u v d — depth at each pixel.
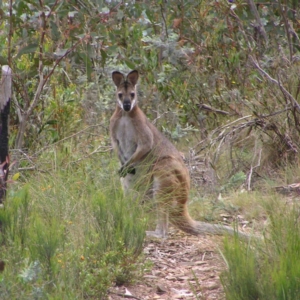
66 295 6.37
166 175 10.29
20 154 11.05
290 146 12.76
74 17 11.30
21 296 6.12
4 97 7.95
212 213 10.27
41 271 6.56
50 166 10.91
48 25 10.98
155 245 9.23
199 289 7.44
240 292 6.41
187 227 9.70
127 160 11.59
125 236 7.98
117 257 7.56
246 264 6.56
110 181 10.16
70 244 7.49
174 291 7.47
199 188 11.71
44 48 11.35
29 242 7.32
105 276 7.11
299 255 6.59
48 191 9.23
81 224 8.14
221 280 6.72
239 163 12.71
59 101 12.78
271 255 7.02
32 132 12.20
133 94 11.32
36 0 11.17
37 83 12.66
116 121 11.43
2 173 7.88
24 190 8.30
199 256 8.72
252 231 7.98
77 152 11.60
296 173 12.02
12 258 6.86
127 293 7.34
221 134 12.99
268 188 11.12
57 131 12.30
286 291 6.02
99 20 11.11
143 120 11.23
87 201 8.77
